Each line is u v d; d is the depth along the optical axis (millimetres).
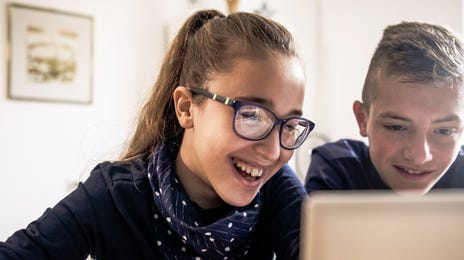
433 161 784
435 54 767
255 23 691
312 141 2902
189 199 750
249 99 603
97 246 752
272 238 801
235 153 615
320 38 3062
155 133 840
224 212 770
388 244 316
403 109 764
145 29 2564
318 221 315
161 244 745
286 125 623
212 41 696
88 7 2408
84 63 2395
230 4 2502
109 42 2467
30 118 2260
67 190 2355
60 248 696
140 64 2557
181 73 781
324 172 979
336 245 316
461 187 943
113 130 2471
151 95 883
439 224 318
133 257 756
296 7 3076
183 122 701
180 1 2658
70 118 2363
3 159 2195
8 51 2195
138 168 827
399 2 2410
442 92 739
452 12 2094
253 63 613
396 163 822
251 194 660
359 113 944
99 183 787
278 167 684
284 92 608
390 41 857
